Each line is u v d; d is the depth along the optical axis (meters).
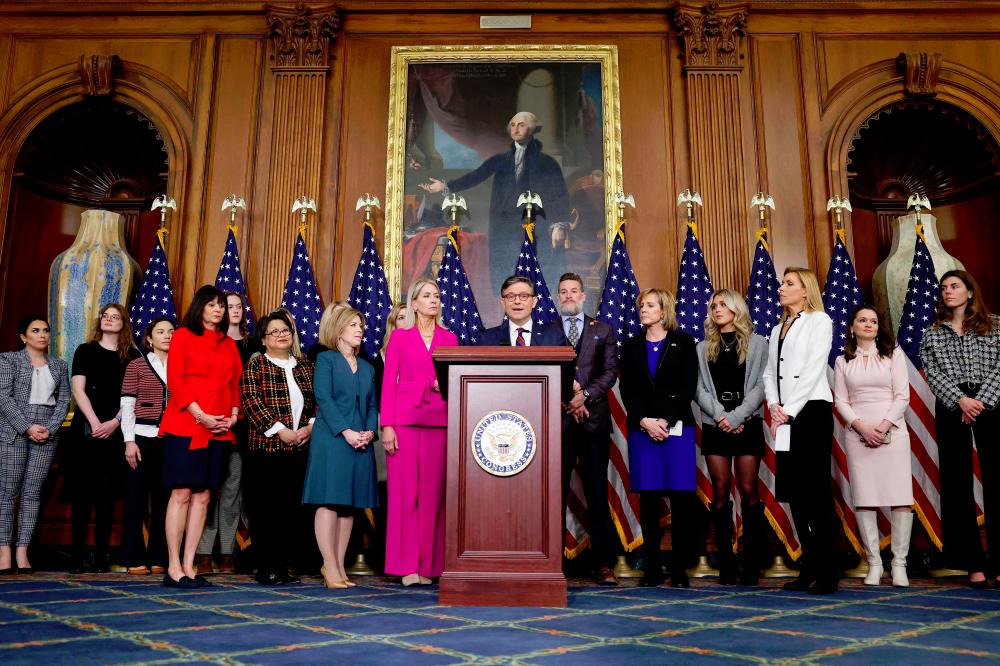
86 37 7.47
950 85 7.23
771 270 6.44
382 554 5.27
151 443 4.74
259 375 4.04
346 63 7.41
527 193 6.70
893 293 6.84
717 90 7.20
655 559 3.97
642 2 7.38
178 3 7.46
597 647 2.15
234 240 6.70
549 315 6.44
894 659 2.01
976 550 4.05
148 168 7.93
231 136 7.25
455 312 6.47
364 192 7.15
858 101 7.24
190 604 2.99
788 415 3.59
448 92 7.32
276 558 3.97
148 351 5.12
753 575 3.97
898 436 4.20
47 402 4.98
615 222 6.97
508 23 7.43
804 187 7.09
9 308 7.14
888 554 5.07
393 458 4.04
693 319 6.28
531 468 3.07
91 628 2.39
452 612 2.81
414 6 7.42
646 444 3.97
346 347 4.12
